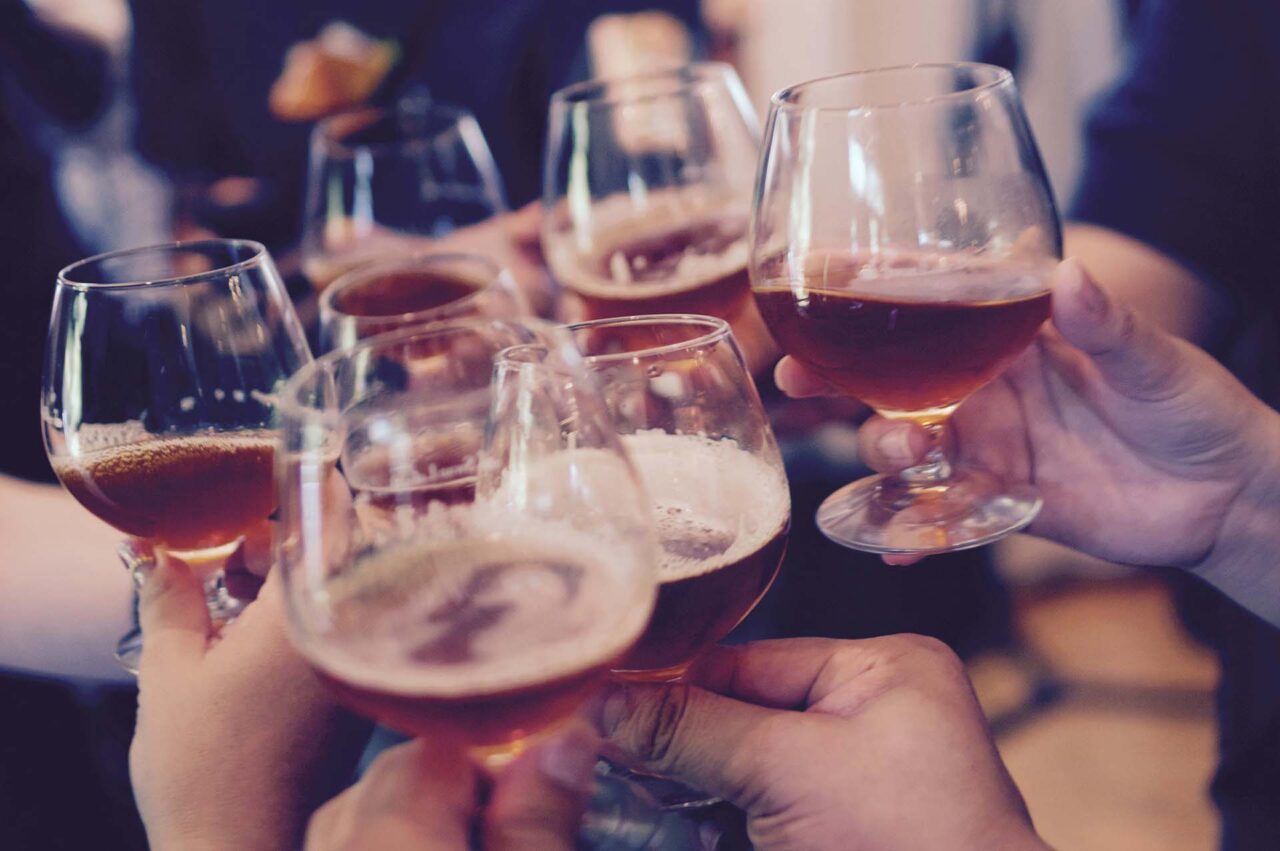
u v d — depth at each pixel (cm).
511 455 40
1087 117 73
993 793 43
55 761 74
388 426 40
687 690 44
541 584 39
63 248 84
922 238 49
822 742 43
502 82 106
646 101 63
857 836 43
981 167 49
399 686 37
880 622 84
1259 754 59
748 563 44
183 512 50
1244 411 55
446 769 41
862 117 49
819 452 85
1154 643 121
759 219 52
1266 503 57
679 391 45
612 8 109
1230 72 67
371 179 73
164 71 103
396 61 104
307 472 39
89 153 101
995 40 159
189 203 103
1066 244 71
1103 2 147
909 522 53
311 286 77
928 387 51
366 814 41
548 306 76
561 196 64
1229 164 67
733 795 44
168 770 44
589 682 39
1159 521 58
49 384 50
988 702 116
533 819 41
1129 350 52
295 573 39
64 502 72
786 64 168
